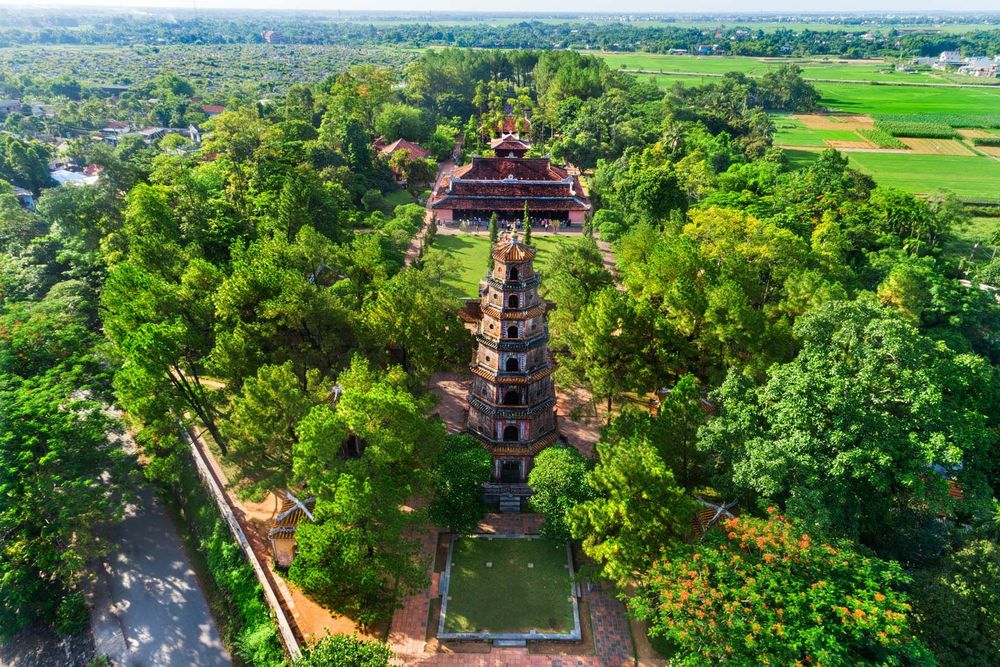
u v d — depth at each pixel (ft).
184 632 175.83
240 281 226.38
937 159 655.76
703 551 144.66
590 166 602.85
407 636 162.71
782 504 175.01
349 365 241.55
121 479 209.97
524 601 172.65
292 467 182.91
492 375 197.77
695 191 451.94
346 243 336.90
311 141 499.10
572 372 232.73
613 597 174.29
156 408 190.08
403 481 178.70
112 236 309.63
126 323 216.74
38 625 179.52
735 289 220.64
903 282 277.64
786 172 524.11
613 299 220.84
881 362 165.89
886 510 170.30
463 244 435.94
